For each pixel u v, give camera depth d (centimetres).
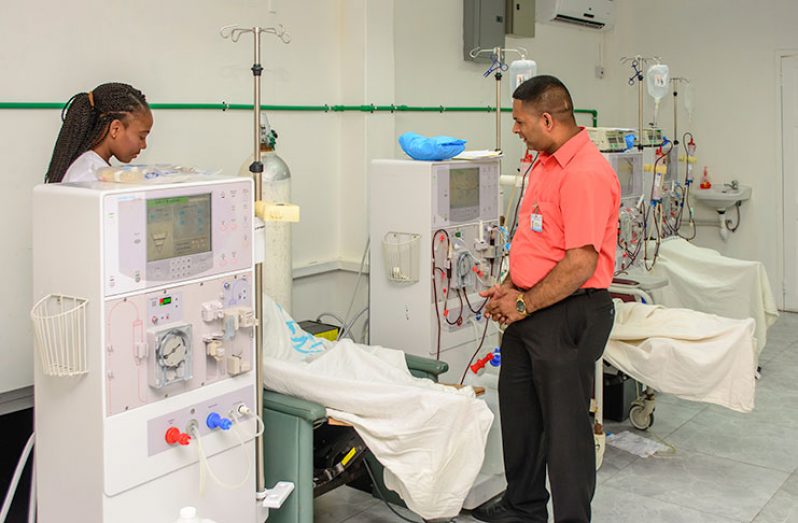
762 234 622
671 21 644
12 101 284
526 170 344
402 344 320
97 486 188
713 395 316
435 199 306
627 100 675
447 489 234
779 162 608
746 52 613
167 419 198
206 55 353
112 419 185
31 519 236
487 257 333
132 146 252
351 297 431
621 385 392
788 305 620
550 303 249
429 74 489
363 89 418
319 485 261
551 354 252
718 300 451
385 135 432
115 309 183
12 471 300
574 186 242
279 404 240
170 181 200
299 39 400
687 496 314
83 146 248
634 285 381
